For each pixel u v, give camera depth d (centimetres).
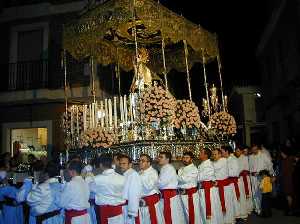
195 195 791
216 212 848
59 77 1437
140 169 721
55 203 623
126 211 637
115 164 703
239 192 964
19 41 1509
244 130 2508
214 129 1112
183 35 1025
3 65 1478
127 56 1332
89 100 1408
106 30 946
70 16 1459
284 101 1812
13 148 1438
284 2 1672
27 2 1530
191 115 949
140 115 884
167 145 888
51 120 1405
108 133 897
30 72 1453
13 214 744
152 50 1323
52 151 1362
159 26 936
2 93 1409
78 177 626
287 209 1064
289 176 1065
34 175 731
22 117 1434
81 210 607
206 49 1146
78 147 990
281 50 1878
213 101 1188
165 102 874
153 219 682
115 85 1563
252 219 1016
